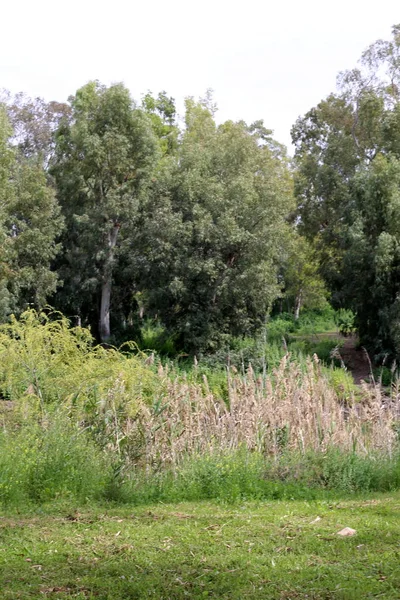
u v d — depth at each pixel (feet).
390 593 17.51
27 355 37.91
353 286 120.98
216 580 18.88
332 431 37.93
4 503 28.32
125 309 140.05
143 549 21.79
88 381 36.35
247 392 39.99
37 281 127.75
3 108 132.46
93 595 17.75
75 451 31.89
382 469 35.17
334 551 21.52
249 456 35.42
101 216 127.75
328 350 118.42
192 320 111.34
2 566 20.06
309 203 140.87
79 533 23.84
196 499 31.04
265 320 118.42
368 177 117.50
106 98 130.72
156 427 33.99
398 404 41.27
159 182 121.70
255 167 124.77
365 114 136.77
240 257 114.32
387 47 140.67
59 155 140.46
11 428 35.63
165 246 110.73
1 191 117.50
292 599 17.34
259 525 25.07
